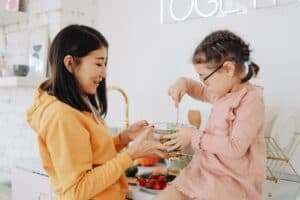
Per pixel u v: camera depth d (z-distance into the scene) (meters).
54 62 1.25
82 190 1.15
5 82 2.37
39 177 1.82
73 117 1.19
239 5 1.76
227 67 1.16
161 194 1.23
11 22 2.76
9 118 2.80
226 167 1.16
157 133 1.48
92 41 1.24
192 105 1.94
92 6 2.49
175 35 2.03
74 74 1.25
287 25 1.61
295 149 1.58
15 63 2.74
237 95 1.18
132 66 2.26
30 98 2.56
